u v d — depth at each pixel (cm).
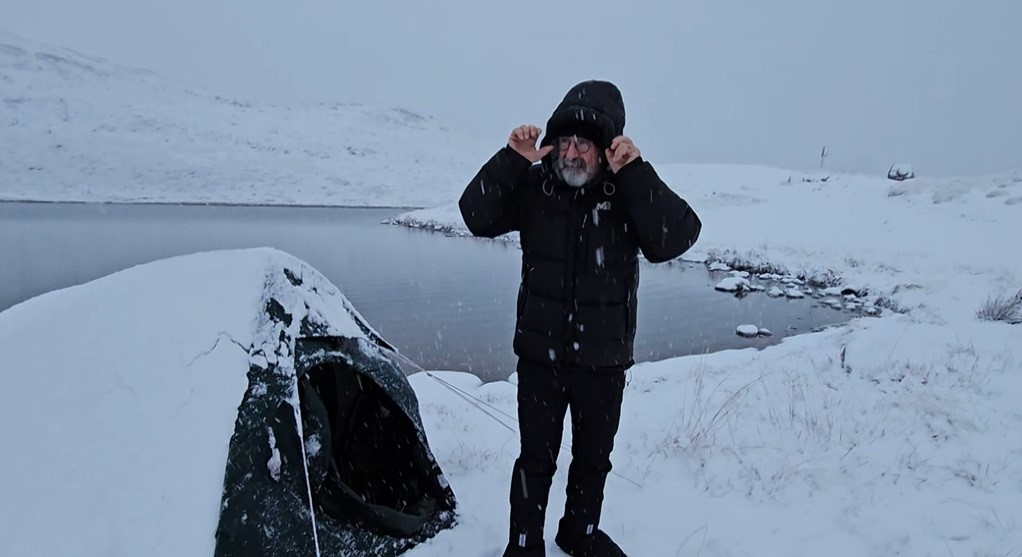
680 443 430
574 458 280
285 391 254
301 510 247
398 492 341
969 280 1599
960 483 356
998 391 486
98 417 221
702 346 1188
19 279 1739
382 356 330
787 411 477
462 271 2083
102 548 195
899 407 464
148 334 245
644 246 247
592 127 238
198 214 4672
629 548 304
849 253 2145
